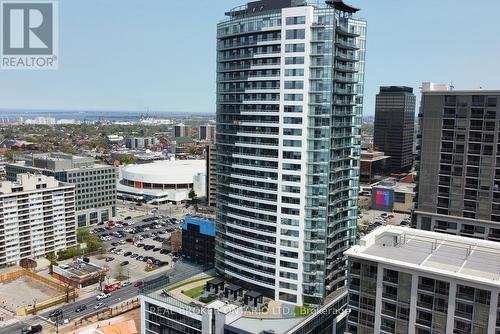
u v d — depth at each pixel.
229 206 164.50
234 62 159.62
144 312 148.25
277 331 126.81
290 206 148.50
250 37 152.75
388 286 96.75
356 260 100.31
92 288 193.25
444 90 149.00
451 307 89.62
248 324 130.12
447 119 149.25
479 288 86.25
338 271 157.88
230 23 158.12
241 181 159.75
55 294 186.00
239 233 161.50
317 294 148.00
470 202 148.88
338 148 150.12
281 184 149.38
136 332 152.38
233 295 148.00
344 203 160.62
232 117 161.50
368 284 99.38
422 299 92.88
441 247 105.38
